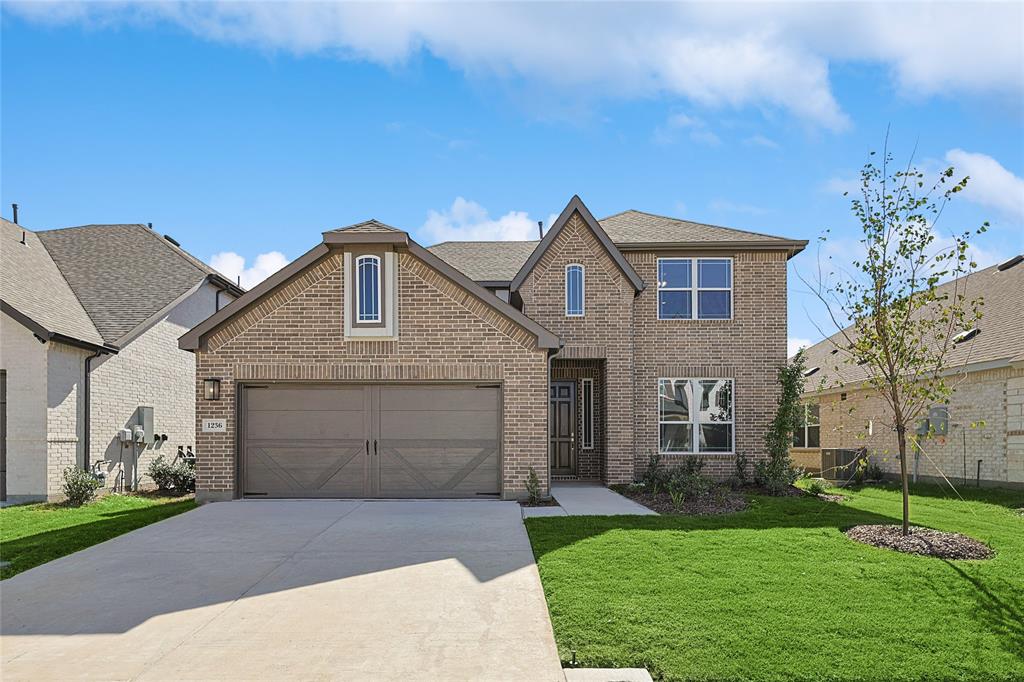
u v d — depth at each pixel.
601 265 16.94
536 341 13.60
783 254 17.56
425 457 13.59
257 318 13.64
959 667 5.77
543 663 5.72
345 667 5.66
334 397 13.68
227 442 13.45
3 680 5.43
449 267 13.60
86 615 6.88
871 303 9.77
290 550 9.27
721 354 17.41
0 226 18.36
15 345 14.51
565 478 18.00
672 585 7.48
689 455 17.12
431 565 8.48
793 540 9.50
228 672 5.57
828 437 23.62
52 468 14.57
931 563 8.34
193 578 8.05
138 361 17.84
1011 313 17.45
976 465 16.86
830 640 6.17
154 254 20.95
